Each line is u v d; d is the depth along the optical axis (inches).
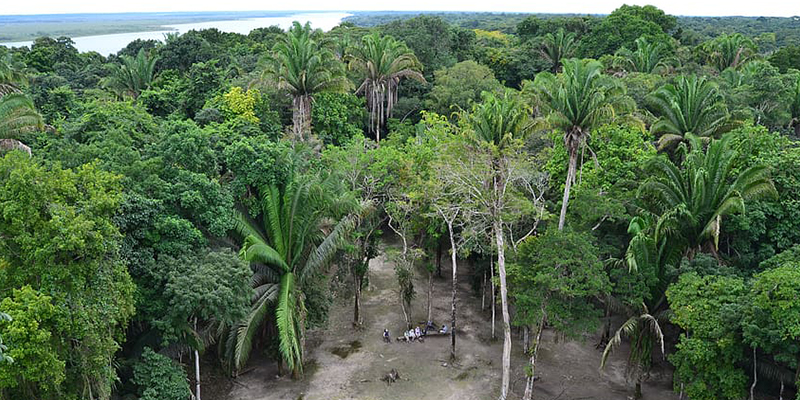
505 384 976.3
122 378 888.3
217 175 1077.8
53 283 654.5
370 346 1196.5
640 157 1227.2
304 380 1060.5
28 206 663.1
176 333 870.4
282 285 1008.9
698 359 818.8
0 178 706.8
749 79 2017.7
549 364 1130.7
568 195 1178.0
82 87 2389.3
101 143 1042.1
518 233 1227.9
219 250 976.3
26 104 1068.5
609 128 1285.7
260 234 1067.9
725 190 1012.5
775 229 1042.1
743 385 804.6
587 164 1270.9
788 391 900.6
